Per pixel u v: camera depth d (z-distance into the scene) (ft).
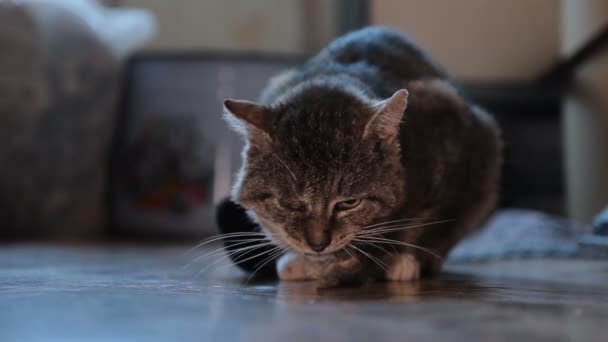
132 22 4.57
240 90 4.20
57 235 4.31
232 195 2.31
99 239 4.24
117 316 1.57
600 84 3.95
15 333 1.46
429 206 2.29
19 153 3.94
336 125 2.15
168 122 4.30
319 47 5.16
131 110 4.45
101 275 2.26
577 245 3.08
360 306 1.66
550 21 4.79
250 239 2.27
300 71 2.52
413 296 1.82
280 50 5.18
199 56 4.27
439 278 2.31
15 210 4.06
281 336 1.43
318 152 2.13
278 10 5.16
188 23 5.14
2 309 1.63
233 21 5.15
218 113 4.22
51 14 4.00
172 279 2.19
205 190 4.24
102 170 4.51
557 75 4.55
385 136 2.15
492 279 2.29
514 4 4.79
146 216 4.34
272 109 2.22
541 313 1.60
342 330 1.46
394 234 2.22
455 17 4.78
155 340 1.41
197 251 3.32
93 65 4.19
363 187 2.14
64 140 4.16
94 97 4.26
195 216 4.25
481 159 2.46
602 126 3.92
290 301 1.73
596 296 1.87
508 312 1.61
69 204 4.32
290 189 2.15
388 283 2.14
